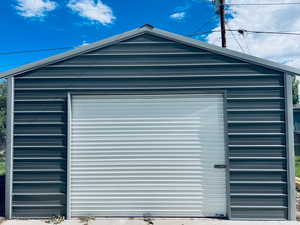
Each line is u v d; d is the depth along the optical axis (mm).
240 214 3771
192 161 3941
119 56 3971
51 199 3877
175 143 3967
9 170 3861
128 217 3910
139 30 3955
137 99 4012
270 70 3855
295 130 14617
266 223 3629
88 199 3943
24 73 3953
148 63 3961
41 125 3920
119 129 4000
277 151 3777
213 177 3912
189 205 3912
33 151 3902
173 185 3939
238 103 3859
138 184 3955
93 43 3938
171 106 3994
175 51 3959
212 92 3904
